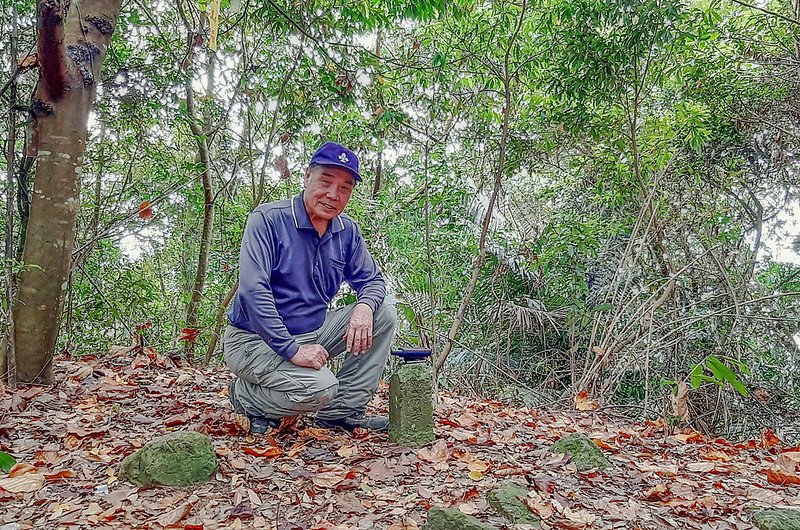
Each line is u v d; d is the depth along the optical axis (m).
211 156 5.79
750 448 3.65
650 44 4.88
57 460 2.41
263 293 2.56
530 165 6.62
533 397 5.38
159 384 3.88
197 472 2.21
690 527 2.00
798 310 5.86
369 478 2.30
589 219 6.47
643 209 5.82
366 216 5.48
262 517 1.94
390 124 4.89
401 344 5.25
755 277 6.51
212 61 5.03
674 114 5.89
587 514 2.01
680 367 5.71
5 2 3.87
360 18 4.56
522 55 5.37
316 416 2.98
